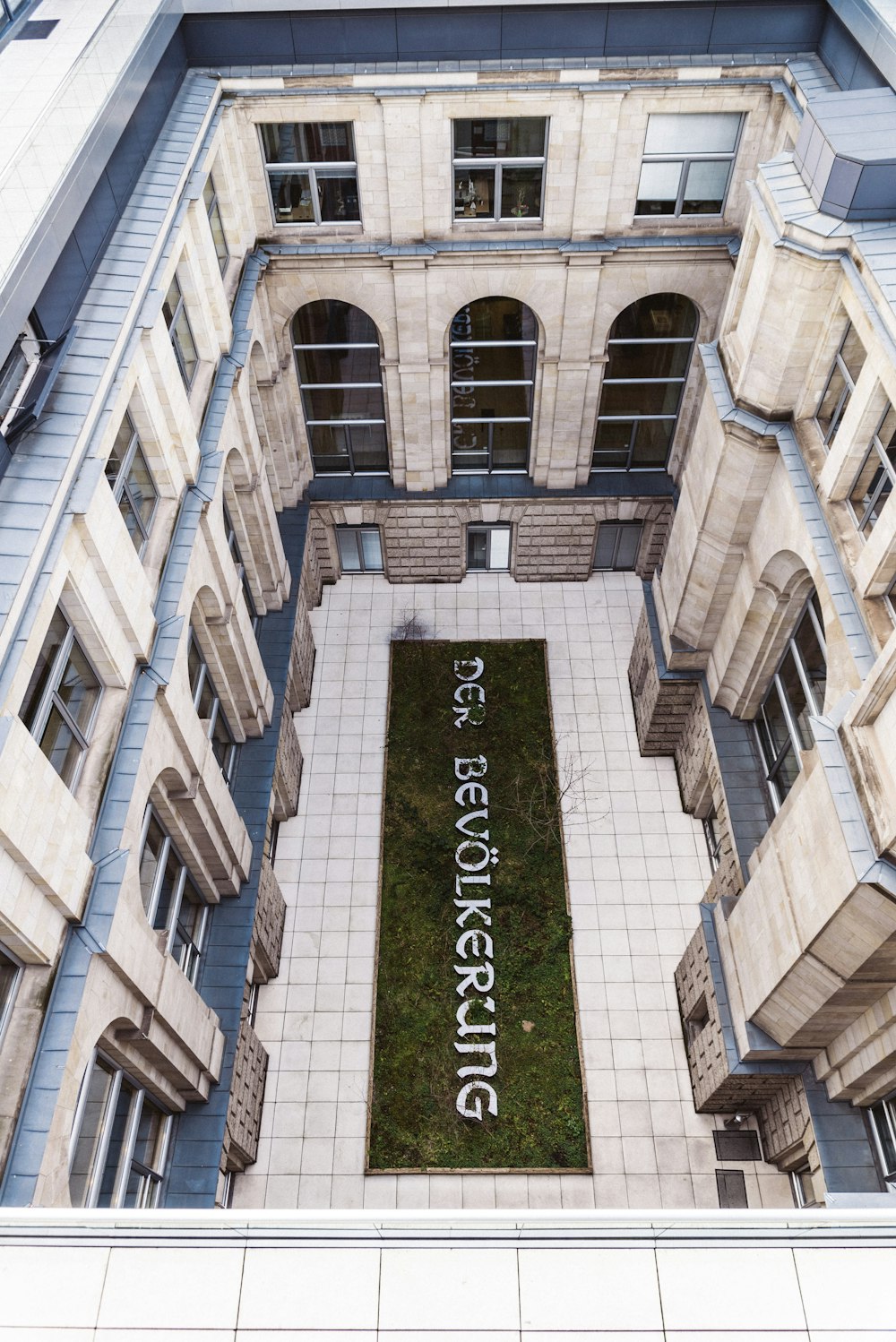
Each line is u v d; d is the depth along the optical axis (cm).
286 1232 1073
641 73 2414
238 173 2591
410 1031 2612
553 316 2881
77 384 1579
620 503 3322
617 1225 1063
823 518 1992
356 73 2417
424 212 2680
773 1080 2259
